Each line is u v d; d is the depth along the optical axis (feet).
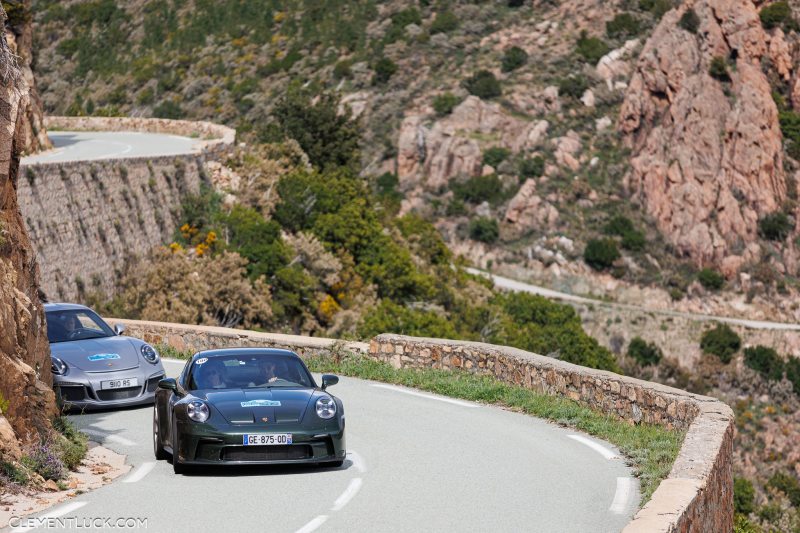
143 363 71.46
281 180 231.71
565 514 41.57
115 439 59.93
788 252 419.95
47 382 57.11
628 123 470.39
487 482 47.85
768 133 443.32
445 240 438.40
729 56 467.52
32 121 214.28
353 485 46.73
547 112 493.36
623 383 64.64
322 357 90.07
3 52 54.44
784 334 368.07
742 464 303.89
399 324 195.42
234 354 53.42
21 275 54.75
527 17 568.00
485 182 454.81
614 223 431.02
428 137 483.51
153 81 597.11
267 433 47.03
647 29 531.09
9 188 55.88
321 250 209.46
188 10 655.35
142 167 188.96
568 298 391.24
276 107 329.93
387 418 66.74
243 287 180.96
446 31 571.28
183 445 47.47
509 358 77.87
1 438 45.42
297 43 597.11
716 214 427.74
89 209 165.68
